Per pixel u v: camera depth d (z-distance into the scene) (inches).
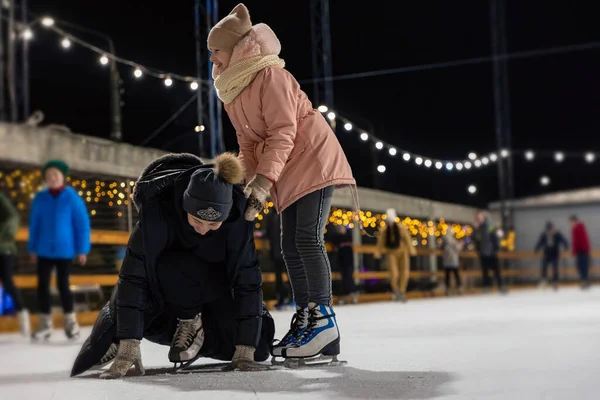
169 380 111.3
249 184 121.9
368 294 557.9
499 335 193.6
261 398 91.3
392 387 98.7
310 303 131.3
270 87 124.5
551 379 104.6
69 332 242.7
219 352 128.5
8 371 139.3
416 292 616.1
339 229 488.4
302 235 131.0
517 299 493.4
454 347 161.8
